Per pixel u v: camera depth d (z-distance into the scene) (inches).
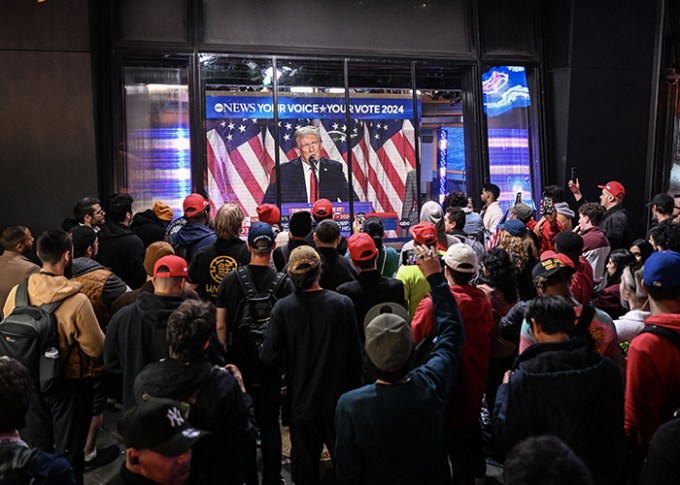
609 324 143.9
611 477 112.1
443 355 121.9
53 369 159.3
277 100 351.9
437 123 379.9
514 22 387.5
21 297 163.0
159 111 337.1
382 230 207.6
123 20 330.6
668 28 386.3
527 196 390.0
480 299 152.7
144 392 116.8
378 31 365.7
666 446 97.2
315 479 156.8
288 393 157.0
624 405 126.3
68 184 314.7
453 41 377.7
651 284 127.6
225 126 346.9
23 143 308.7
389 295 174.2
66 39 307.6
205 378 118.0
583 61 378.0
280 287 176.4
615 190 315.3
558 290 151.1
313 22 355.9
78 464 168.2
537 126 389.7
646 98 390.9
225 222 198.4
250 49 344.2
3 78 303.7
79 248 197.2
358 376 157.6
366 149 367.9
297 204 358.0
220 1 343.3
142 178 335.3
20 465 98.8
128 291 192.9
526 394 113.5
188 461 90.4
